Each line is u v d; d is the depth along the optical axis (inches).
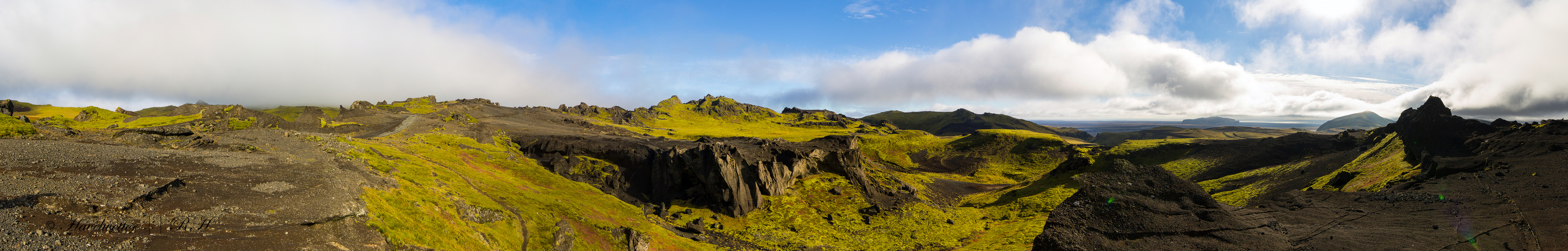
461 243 1856.5
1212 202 1149.7
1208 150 7583.7
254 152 2578.7
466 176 3344.0
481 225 2182.6
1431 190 2087.8
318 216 1493.6
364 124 6594.5
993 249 3558.1
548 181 4347.9
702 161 4798.2
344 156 2780.5
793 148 5876.0
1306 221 1229.1
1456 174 2709.2
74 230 1115.3
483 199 2706.7
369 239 1476.4
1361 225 1251.8
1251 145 7367.1
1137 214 1107.3
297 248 1272.1
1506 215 1441.9
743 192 4608.8
